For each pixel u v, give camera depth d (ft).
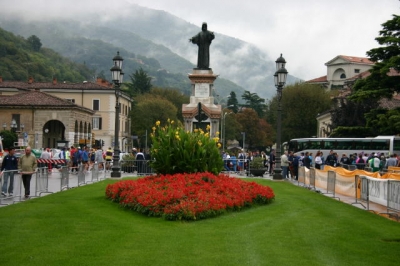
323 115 284.20
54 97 265.54
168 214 49.44
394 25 136.05
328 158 139.13
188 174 66.49
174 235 40.91
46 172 78.33
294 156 134.51
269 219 50.96
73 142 262.26
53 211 53.83
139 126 342.44
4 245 36.22
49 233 40.96
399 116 127.54
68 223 45.98
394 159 121.49
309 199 72.95
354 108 213.66
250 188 64.59
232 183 64.18
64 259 32.14
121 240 38.42
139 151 146.61
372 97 136.87
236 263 31.76
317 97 312.29
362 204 68.13
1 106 257.55
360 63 398.42
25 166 69.41
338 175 86.69
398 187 54.13
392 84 136.36
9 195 63.10
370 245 38.50
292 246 37.45
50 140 281.13
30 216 49.96
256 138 410.11
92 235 40.32
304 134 318.65
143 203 52.21
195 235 41.11
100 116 326.85
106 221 47.57
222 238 39.93
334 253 35.47
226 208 55.26
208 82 141.59
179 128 72.02
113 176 115.75
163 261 31.89
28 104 257.55
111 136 326.85
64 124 259.60
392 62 128.57
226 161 139.44
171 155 68.39
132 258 32.58
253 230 44.04
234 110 514.68
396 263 32.94
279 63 115.55
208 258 32.91
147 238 39.40
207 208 51.13
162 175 66.90
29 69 492.13
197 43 145.28
